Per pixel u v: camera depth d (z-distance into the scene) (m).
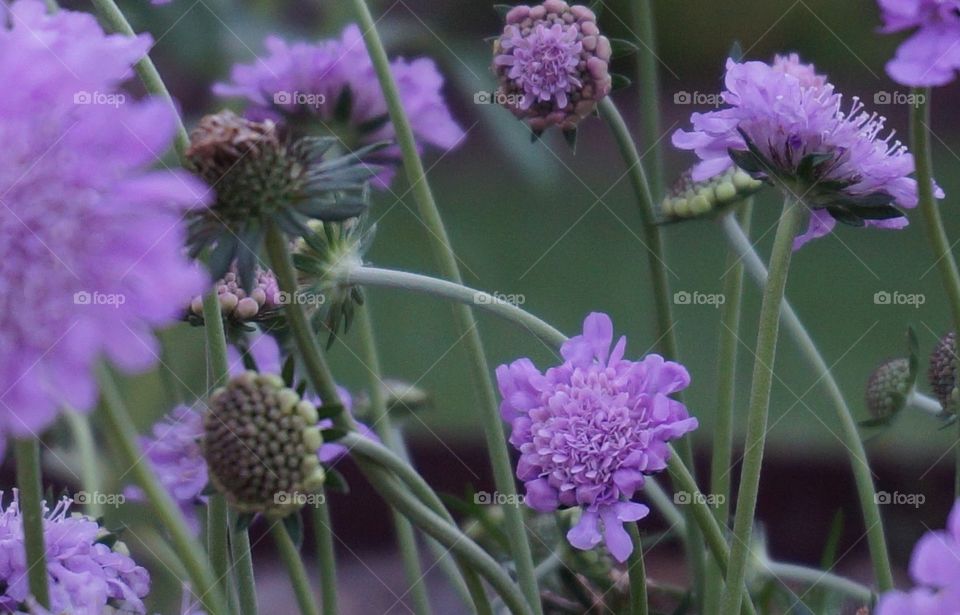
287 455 0.83
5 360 0.77
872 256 1.83
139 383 1.01
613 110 0.93
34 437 0.81
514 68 0.91
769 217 1.79
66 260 0.77
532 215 2.05
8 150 0.77
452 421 1.45
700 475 1.35
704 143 0.87
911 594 0.77
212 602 0.81
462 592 0.95
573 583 0.94
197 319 0.90
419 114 0.91
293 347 0.89
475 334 0.90
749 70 0.87
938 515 1.34
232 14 1.13
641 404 0.86
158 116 0.77
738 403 1.36
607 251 1.98
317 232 0.89
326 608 0.91
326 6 1.14
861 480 0.91
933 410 0.93
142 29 1.12
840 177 0.86
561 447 0.86
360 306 0.94
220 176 0.83
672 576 1.06
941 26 0.83
